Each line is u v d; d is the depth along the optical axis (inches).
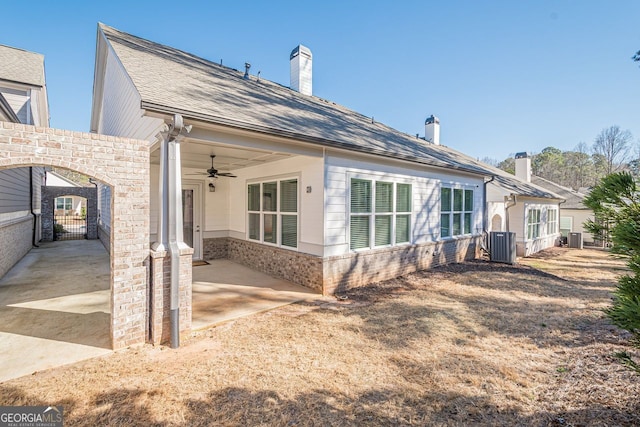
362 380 127.8
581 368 135.3
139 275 157.0
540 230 610.9
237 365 139.2
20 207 402.3
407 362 142.9
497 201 500.4
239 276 308.2
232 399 114.3
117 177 149.6
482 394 118.0
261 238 332.8
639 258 85.9
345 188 275.4
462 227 441.1
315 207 265.0
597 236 99.0
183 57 338.3
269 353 151.3
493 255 434.6
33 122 458.6
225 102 219.5
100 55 359.9
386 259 314.8
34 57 507.5
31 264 373.7
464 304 234.1
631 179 90.0
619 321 86.1
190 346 158.6
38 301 228.5
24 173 426.6
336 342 164.4
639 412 102.6
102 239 570.9
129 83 252.7
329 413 107.2
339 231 270.7
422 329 182.9
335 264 265.0
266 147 219.6
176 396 115.4
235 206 381.4
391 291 272.7
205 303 227.5
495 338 170.6
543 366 138.9
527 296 258.7
